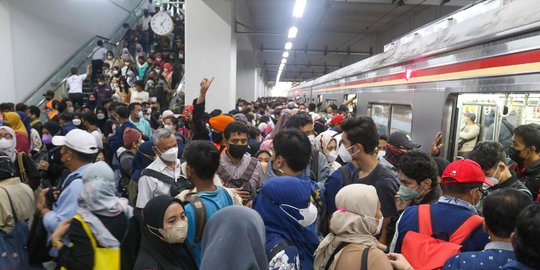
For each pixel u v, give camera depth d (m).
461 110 4.03
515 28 2.95
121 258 1.65
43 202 2.10
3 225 2.16
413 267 1.48
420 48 4.80
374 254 1.34
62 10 11.19
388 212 1.99
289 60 25.44
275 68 33.34
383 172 2.09
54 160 3.49
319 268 1.47
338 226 1.43
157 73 10.99
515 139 2.37
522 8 3.01
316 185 2.12
